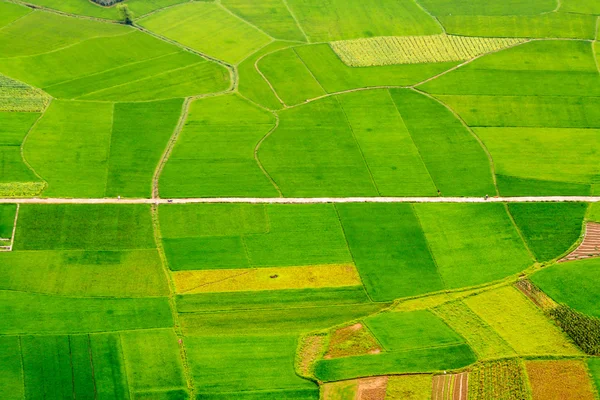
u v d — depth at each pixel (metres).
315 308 92.31
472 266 99.88
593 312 92.56
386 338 87.81
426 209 110.31
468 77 147.75
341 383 81.81
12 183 111.19
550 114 136.38
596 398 80.31
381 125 131.12
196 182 114.25
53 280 94.62
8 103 131.75
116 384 80.88
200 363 83.81
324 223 106.44
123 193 111.00
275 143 124.94
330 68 150.50
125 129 127.25
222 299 93.00
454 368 83.81
